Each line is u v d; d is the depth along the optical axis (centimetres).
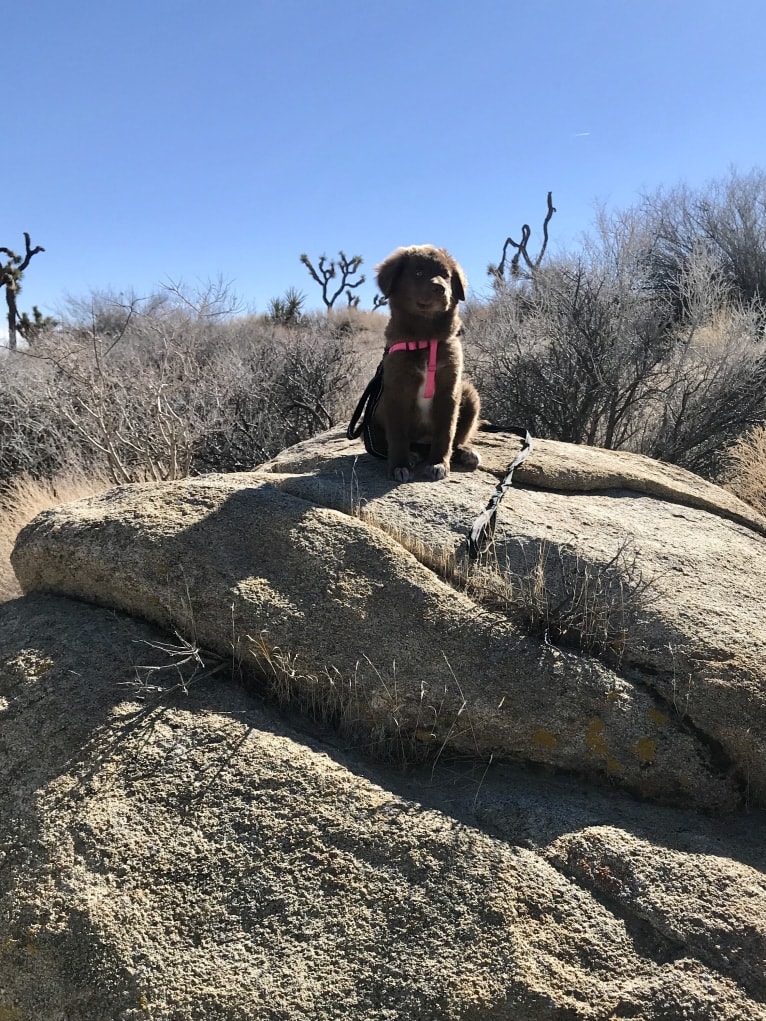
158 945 83
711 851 93
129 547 124
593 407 278
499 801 98
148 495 140
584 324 272
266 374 345
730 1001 79
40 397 288
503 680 107
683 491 166
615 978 81
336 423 329
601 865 90
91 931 84
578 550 131
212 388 291
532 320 296
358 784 98
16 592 179
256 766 99
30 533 134
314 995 79
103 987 80
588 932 84
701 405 264
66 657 114
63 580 129
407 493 149
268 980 80
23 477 279
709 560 138
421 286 149
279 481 151
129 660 114
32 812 95
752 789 103
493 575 124
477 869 89
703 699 106
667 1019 78
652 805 100
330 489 148
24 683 111
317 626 113
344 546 125
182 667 113
